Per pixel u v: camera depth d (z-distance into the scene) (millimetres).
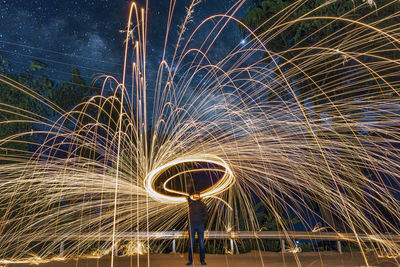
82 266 7262
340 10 10969
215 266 7031
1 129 12586
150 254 9383
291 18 11984
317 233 9633
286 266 7109
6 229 10109
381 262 7660
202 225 7180
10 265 7477
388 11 10492
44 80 13453
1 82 12914
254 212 11453
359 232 10328
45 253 9562
